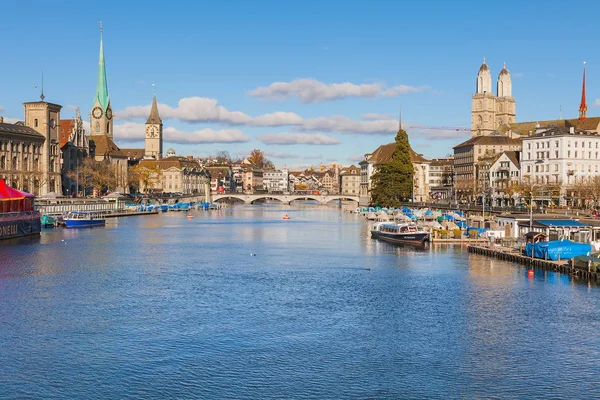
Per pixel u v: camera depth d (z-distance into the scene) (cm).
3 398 4866
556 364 5616
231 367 5497
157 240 14950
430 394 4981
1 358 5681
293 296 8188
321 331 6556
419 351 5934
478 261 11194
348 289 8650
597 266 8969
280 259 11612
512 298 8006
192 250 12950
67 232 16750
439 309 7488
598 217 15638
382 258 11719
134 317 7050
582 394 4991
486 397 4931
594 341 6238
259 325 6762
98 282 9050
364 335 6412
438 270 10188
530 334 6462
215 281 9225
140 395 4938
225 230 18350
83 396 4919
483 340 6259
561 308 7494
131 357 5722
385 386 5119
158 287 8731
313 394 4969
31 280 9138
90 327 6638
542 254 10450
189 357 5731
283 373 5372
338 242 14800
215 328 6638
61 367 5478
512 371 5444
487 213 19850
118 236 15812
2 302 7712
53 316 7056
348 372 5400
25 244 13588
